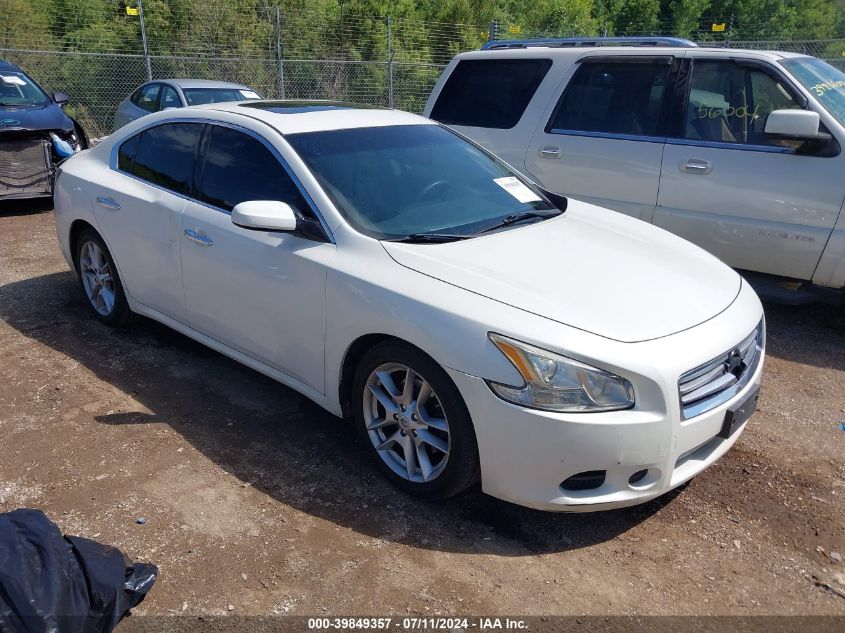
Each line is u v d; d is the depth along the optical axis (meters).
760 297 5.18
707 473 3.37
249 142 3.78
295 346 3.46
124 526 2.89
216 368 4.36
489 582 2.64
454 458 2.85
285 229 3.27
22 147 8.13
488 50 6.50
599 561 2.77
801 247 4.87
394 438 3.15
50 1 17.25
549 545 2.86
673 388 2.63
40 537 2.23
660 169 5.34
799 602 2.58
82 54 14.00
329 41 19.16
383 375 3.10
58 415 3.76
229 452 3.45
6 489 3.12
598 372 2.59
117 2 17.58
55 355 4.50
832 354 4.79
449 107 6.49
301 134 3.70
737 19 28.70
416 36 20.66
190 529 2.89
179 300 4.12
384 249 3.16
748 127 5.12
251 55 18.25
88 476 3.23
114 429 3.63
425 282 2.96
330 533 2.89
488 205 3.79
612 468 2.64
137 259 4.35
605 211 4.17
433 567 2.71
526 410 2.62
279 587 2.60
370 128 3.96
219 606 2.50
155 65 17.30
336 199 3.40
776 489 3.25
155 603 2.51
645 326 2.77
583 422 2.57
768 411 3.98
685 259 3.51
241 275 3.62
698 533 2.95
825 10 29.70
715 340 2.83
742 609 2.54
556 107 5.86
